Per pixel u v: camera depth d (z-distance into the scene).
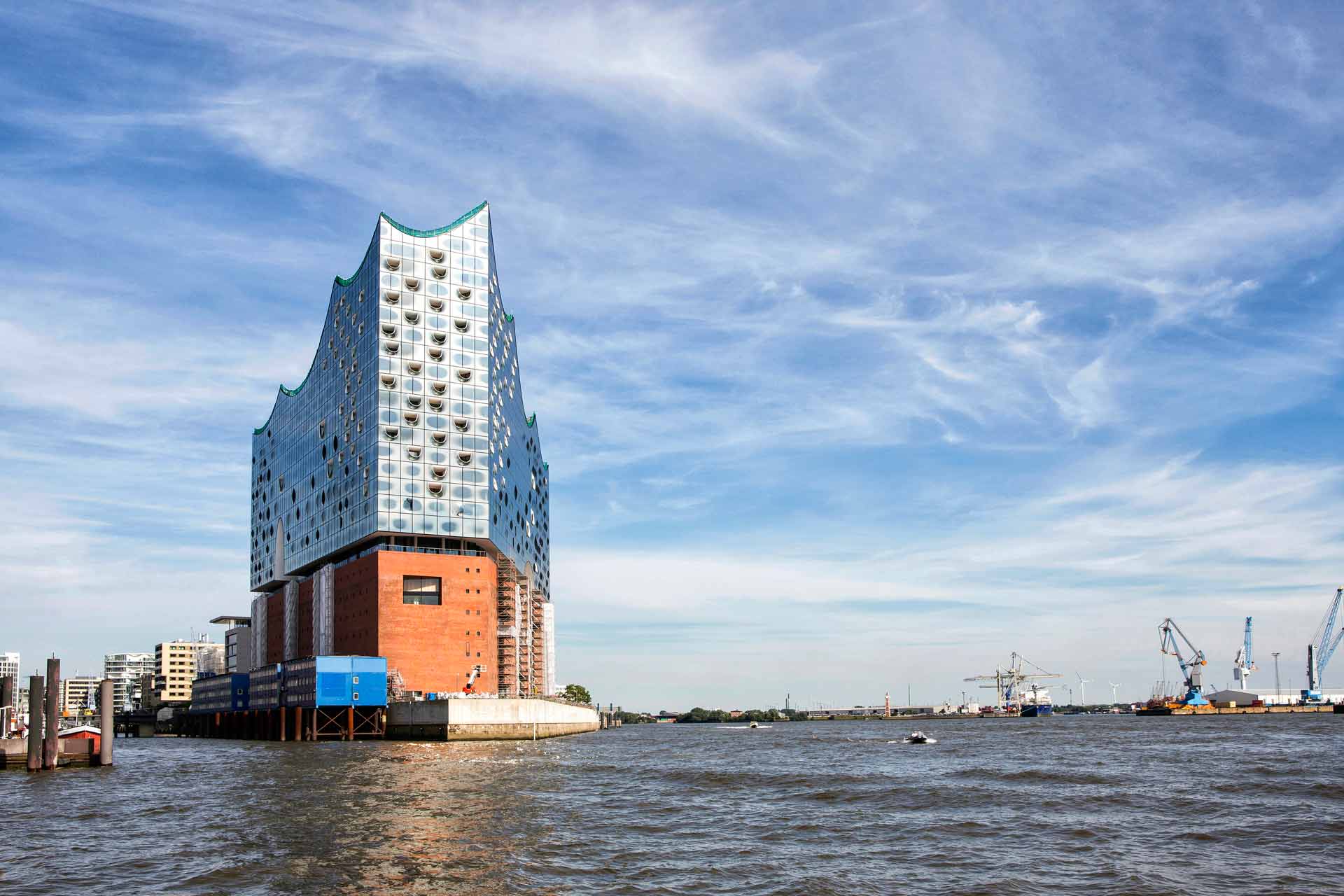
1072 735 173.62
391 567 163.38
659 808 57.19
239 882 37.06
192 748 135.88
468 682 159.88
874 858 41.22
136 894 35.41
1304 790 62.97
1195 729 190.38
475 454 172.12
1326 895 34.25
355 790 66.56
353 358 180.50
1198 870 38.28
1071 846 43.78
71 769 88.81
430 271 173.50
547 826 49.94
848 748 137.75
